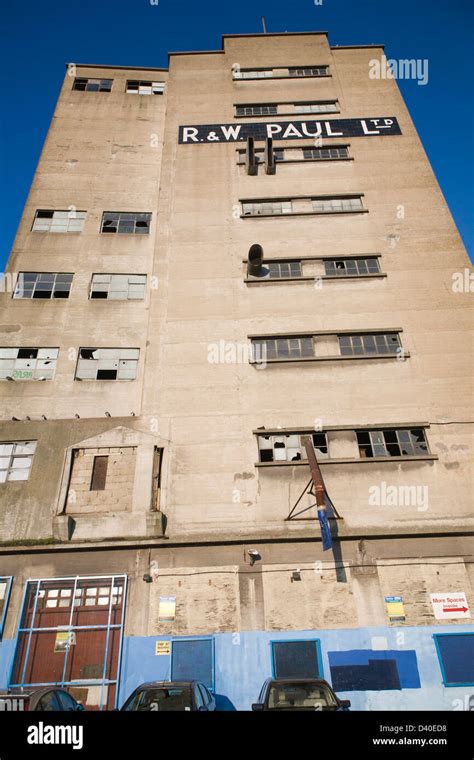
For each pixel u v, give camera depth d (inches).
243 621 637.3
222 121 1182.3
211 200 1040.8
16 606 644.7
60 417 787.4
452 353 840.9
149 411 794.8
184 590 657.0
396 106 1202.6
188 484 732.0
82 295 920.9
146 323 895.7
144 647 621.0
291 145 1132.5
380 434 778.8
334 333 861.2
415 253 955.3
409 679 600.7
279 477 734.5
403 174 1072.8
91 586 664.4
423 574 668.1
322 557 679.1
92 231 1008.2
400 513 706.8
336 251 961.5
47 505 710.5
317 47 1326.3
